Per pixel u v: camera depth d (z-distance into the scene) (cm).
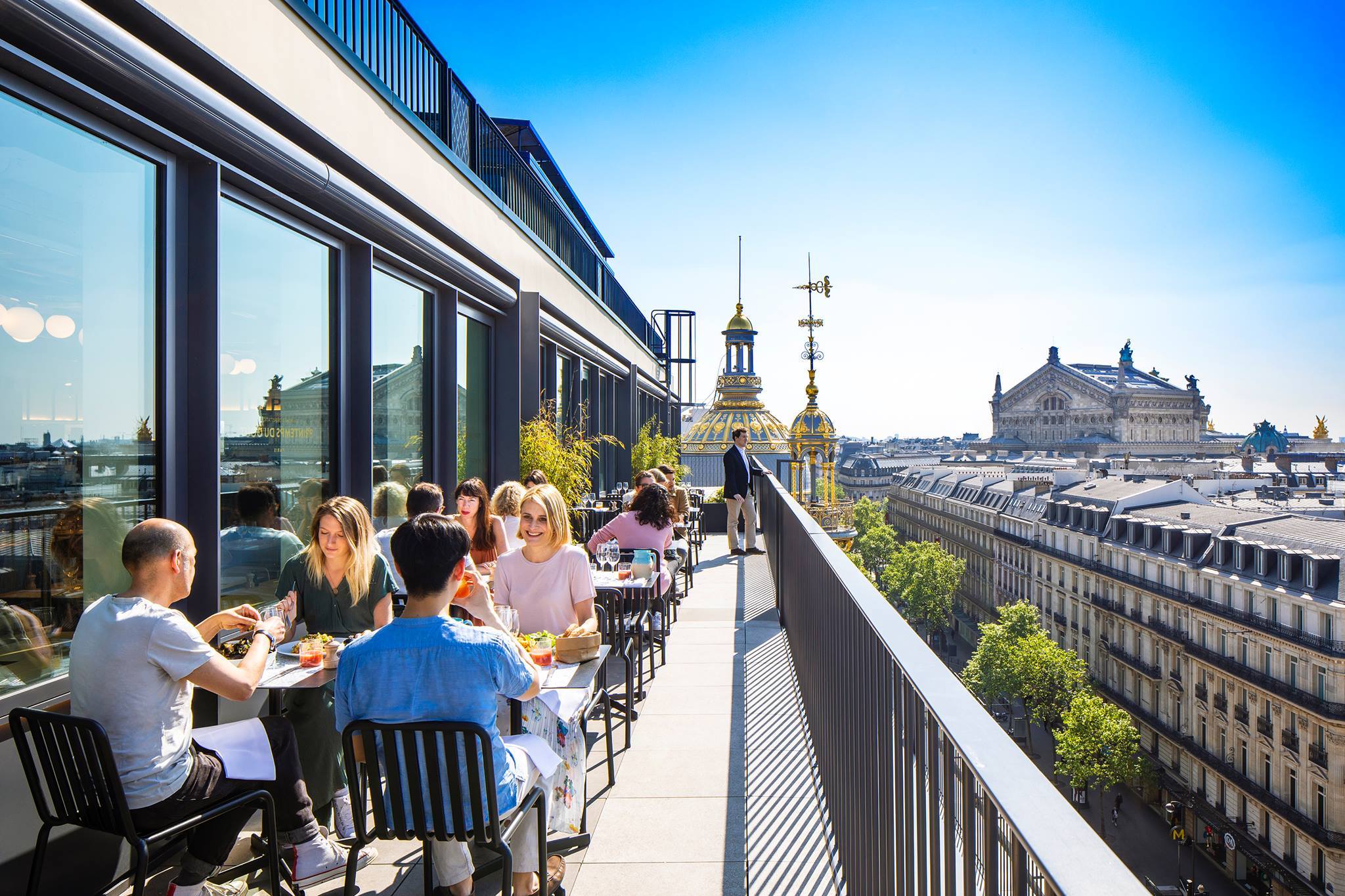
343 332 580
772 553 1095
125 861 338
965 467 14112
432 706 256
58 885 309
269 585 484
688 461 4028
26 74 304
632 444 2125
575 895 331
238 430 456
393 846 374
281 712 441
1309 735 3881
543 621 436
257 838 323
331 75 514
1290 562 4144
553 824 337
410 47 699
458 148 819
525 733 352
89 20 299
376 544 405
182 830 266
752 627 834
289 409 513
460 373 857
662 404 3108
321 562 395
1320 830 3800
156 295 381
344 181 514
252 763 299
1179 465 10156
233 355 452
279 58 451
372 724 254
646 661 704
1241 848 4272
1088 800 5106
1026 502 8169
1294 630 4034
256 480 475
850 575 336
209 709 401
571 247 1424
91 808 255
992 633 6053
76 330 337
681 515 1019
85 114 335
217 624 329
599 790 437
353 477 594
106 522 351
